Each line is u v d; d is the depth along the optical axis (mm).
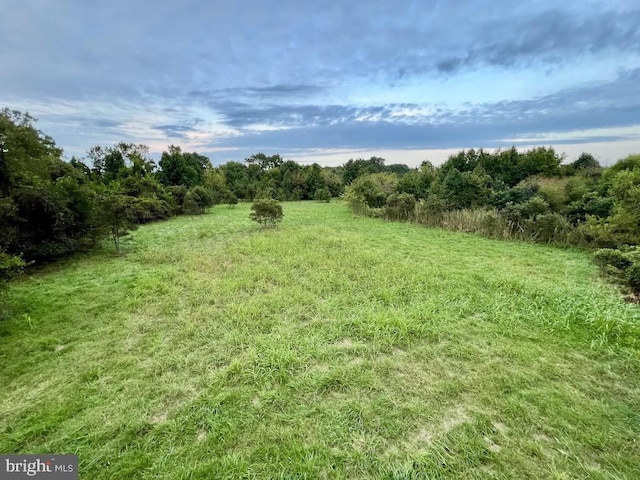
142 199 13867
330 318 4035
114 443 2191
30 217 6832
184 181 23047
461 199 12344
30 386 2842
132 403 2578
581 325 3766
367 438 2197
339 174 33719
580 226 8336
